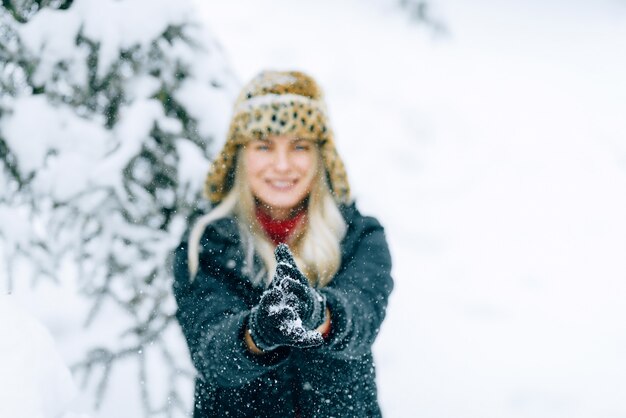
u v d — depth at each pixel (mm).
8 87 3125
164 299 3027
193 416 1763
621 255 6582
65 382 1551
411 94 10914
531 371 4688
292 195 1753
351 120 10195
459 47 12211
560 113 10367
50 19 3090
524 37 12492
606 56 11984
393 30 12516
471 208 7738
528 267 6367
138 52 3049
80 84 3049
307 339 1325
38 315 3150
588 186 8211
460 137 9672
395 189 8297
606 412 4281
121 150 2973
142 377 2961
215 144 3080
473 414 4234
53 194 2998
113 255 2998
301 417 1708
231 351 1496
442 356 4832
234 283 1725
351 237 1777
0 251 3240
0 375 1421
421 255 6652
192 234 1735
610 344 5074
